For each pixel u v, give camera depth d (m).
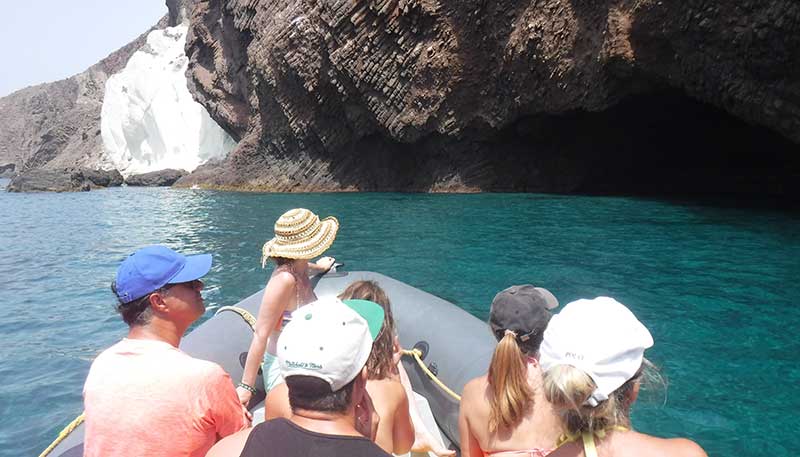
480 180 19.34
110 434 2.19
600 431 1.84
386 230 11.57
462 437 2.48
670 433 3.82
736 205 13.24
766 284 6.95
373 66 19.02
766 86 11.52
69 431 2.82
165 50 43.03
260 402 3.79
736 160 18.05
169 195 24.70
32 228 15.59
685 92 14.92
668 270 7.74
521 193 18.14
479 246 9.68
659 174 18.69
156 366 2.26
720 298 6.49
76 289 8.61
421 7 17.72
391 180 21.36
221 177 25.94
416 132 19.23
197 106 39.06
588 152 18.62
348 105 20.48
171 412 2.20
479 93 18.22
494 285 7.40
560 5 15.28
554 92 16.14
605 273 7.71
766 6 10.76
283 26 20.89
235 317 4.20
